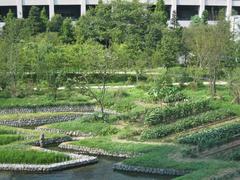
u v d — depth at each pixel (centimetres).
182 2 9800
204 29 6316
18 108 5262
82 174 3391
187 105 4691
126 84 6356
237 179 2983
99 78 6047
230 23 7069
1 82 5678
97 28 7681
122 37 7406
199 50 5959
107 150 3794
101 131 4316
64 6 9756
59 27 8294
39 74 5866
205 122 4444
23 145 3844
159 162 3375
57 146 4016
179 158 3466
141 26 7694
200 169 3177
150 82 6062
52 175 3378
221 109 4844
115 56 5766
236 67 5812
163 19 8212
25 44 6312
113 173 3403
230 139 3850
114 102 5388
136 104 5334
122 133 4153
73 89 5672
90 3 9531
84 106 5431
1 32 6881
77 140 4112
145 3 8325
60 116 5006
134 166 3397
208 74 6084
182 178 2983
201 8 9881
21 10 9394
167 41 6712
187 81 6184
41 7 9550
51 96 5600
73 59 6156
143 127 4344
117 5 7881
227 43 5866
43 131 4369
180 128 4209
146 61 6512
